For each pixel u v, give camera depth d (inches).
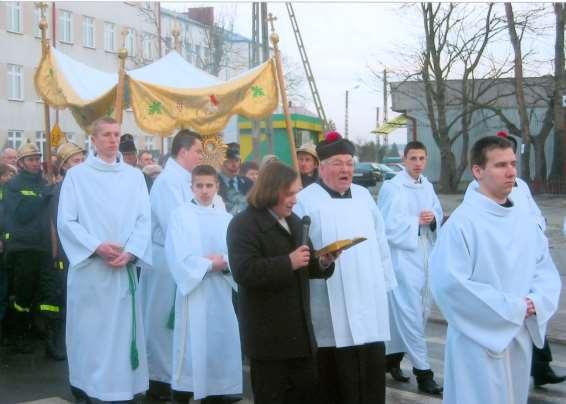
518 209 153.4
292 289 161.6
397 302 249.6
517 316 145.6
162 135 328.8
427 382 245.1
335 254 164.7
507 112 1421.0
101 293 215.9
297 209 181.0
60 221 217.6
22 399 237.1
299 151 296.5
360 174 1247.5
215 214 228.1
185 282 218.4
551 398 238.1
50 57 377.4
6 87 1334.9
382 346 182.9
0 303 307.3
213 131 335.9
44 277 291.3
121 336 217.3
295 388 169.9
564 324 335.9
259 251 161.0
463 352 152.2
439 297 152.9
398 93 1411.2
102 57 1537.9
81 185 219.0
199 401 234.1
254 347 161.3
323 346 177.6
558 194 1068.5
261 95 346.0
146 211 226.2
